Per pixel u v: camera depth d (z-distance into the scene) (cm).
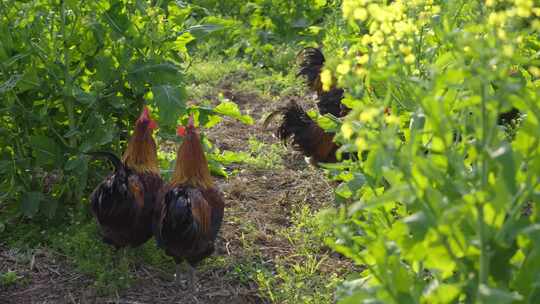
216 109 448
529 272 291
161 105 411
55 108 427
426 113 290
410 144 293
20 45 418
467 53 300
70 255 411
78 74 422
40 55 414
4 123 426
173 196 382
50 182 451
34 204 418
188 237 381
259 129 555
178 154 394
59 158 421
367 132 291
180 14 436
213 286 400
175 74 423
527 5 289
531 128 288
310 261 411
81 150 416
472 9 352
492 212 287
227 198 466
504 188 278
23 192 422
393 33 324
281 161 509
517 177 290
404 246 295
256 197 470
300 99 602
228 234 434
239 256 419
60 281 400
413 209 302
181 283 400
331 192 470
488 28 291
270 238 433
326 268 409
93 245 411
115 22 420
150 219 397
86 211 431
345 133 291
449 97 303
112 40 419
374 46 312
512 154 281
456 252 293
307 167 504
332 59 301
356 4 306
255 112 582
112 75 420
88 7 421
